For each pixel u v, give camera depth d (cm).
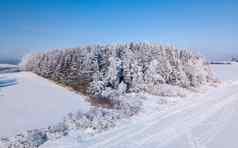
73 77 3603
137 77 3044
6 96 2397
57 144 1105
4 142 1095
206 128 1371
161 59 3525
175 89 2928
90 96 2839
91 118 1481
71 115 1606
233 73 6694
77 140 1155
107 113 1623
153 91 2852
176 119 1591
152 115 1722
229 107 2048
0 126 1473
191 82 3656
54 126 1347
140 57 3362
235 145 1094
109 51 3425
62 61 3959
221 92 3159
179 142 1128
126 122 1499
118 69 3059
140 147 1061
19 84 3275
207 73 4403
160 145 1087
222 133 1276
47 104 2206
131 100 2241
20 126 1497
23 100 2291
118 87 2931
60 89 3225
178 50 3941
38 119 1683
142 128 1360
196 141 1145
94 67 3347
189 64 3888
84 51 3644
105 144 1096
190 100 2462
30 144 1070
